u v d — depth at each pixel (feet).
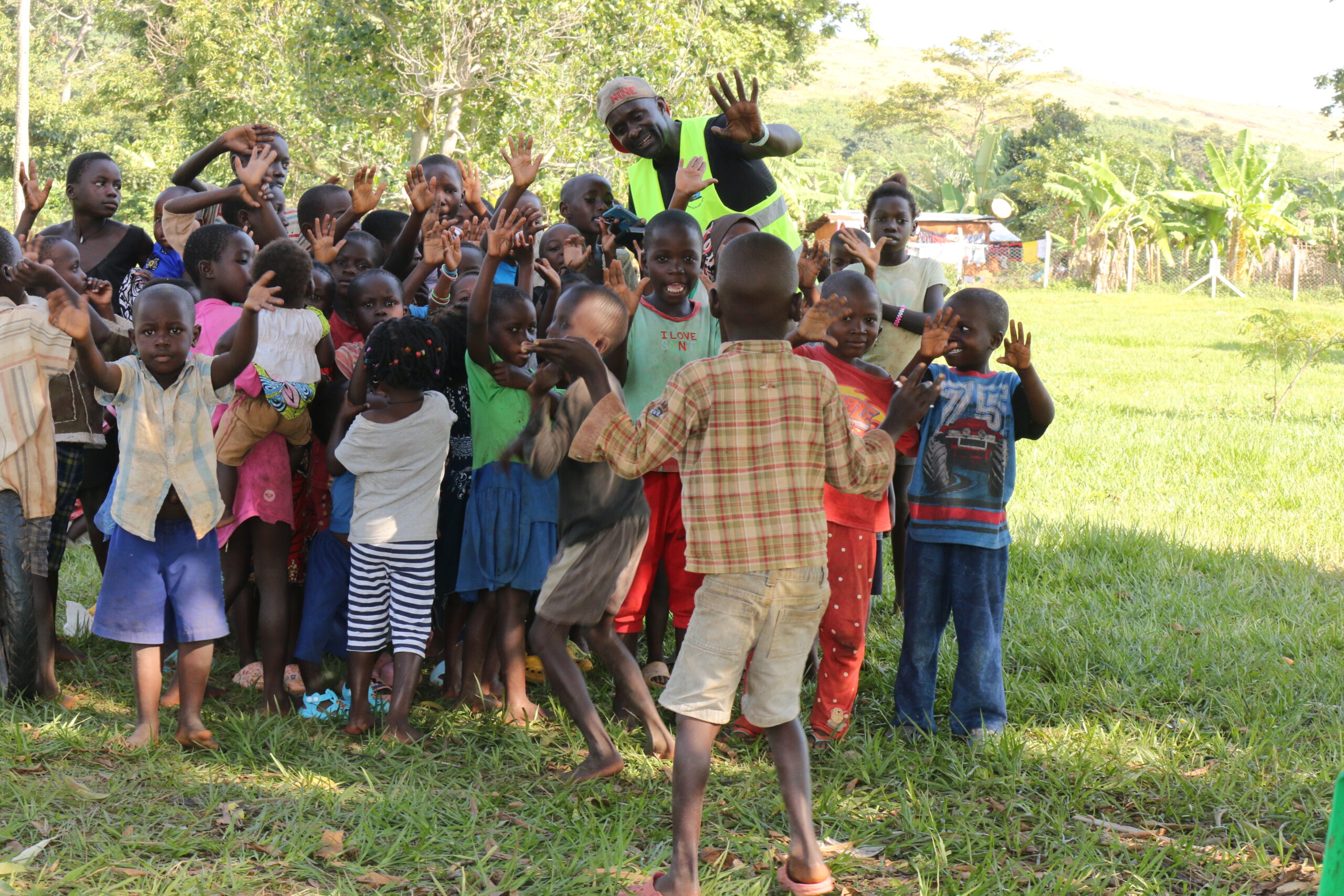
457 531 14.92
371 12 57.47
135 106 113.39
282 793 11.61
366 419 13.37
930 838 11.16
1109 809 12.10
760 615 10.09
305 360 14.58
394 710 13.25
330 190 19.08
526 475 14.14
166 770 11.93
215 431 13.94
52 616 14.17
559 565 12.35
